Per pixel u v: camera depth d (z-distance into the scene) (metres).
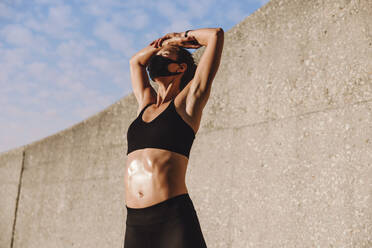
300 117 2.47
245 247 2.62
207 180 3.04
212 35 1.83
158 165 1.69
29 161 6.13
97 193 4.40
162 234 1.66
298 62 2.57
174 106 1.79
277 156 2.55
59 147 5.41
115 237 3.97
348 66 2.27
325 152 2.28
